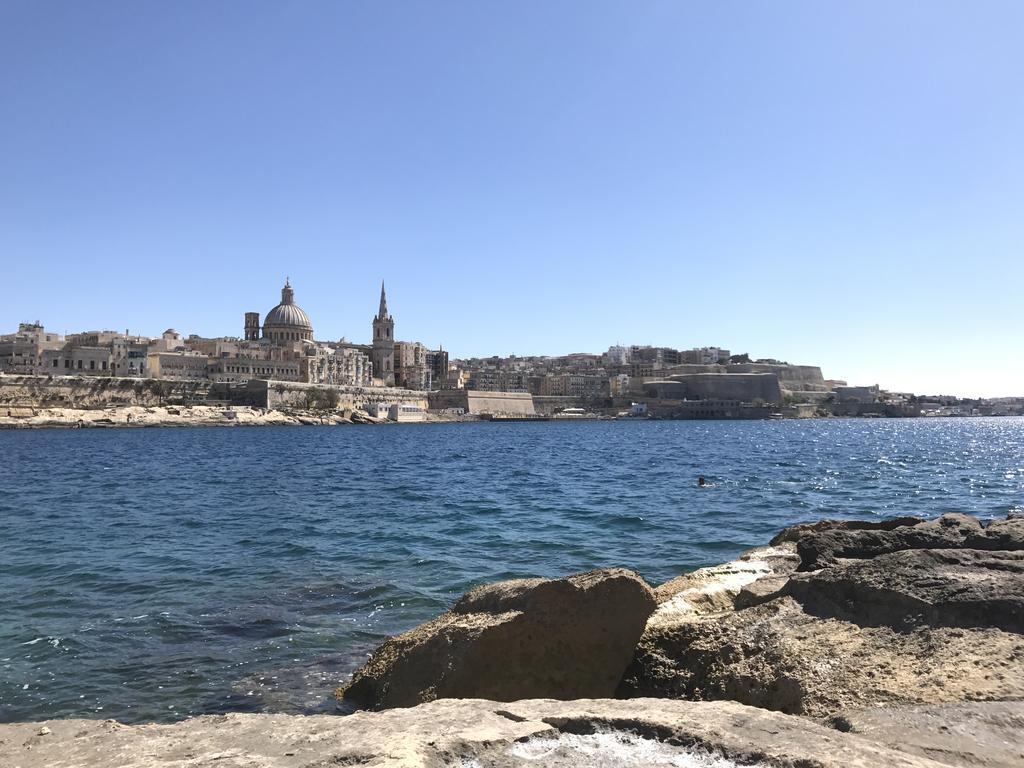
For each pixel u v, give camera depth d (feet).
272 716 25.36
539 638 36.27
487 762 20.02
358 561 77.87
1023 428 645.51
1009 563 37.68
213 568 74.79
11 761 21.70
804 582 39.06
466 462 243.60
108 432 479.82
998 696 25.96
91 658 48.06
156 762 20.56
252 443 366.63
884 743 22.09
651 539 90.53
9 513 117.39
